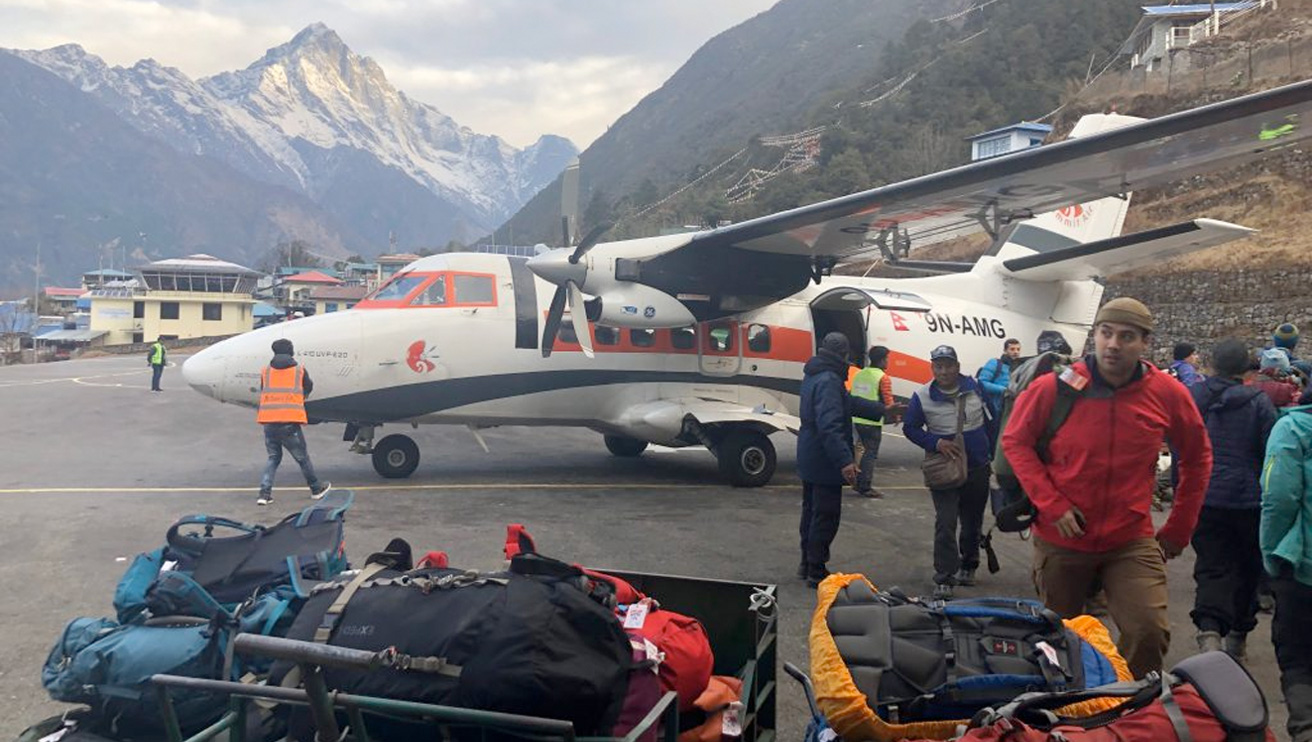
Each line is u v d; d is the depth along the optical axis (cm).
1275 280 2772
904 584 691
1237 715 233
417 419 1116
